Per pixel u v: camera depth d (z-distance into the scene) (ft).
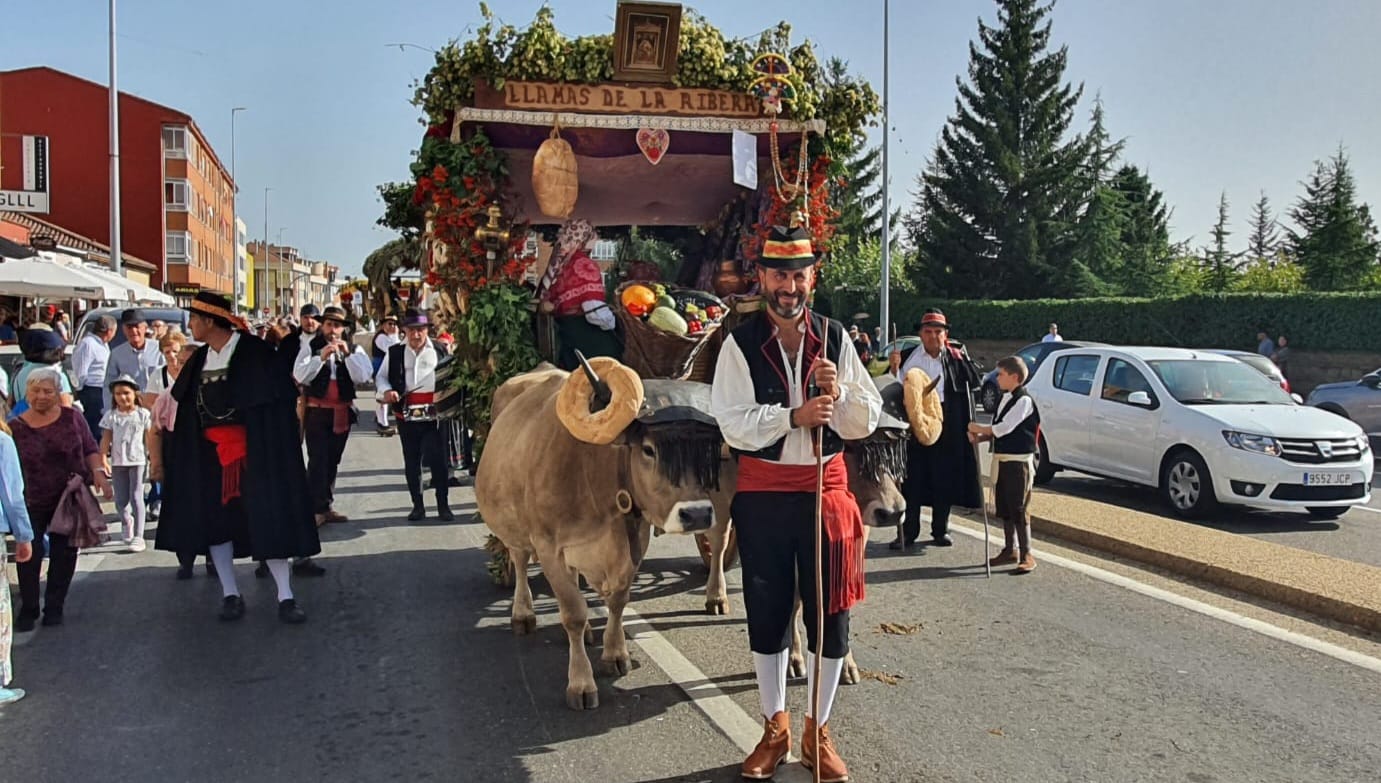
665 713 16.81
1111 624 21.27
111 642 20.68
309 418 32.12
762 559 14.01
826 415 12.92
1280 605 22.57
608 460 16.07
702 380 20.20
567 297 22.75
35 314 77.05
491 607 23.09
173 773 14.74
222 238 229.04
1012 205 146.61
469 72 21.11
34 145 128.26
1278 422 33.35
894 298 127.75
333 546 29.45
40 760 15.16
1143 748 15.24
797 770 14.48
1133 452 36.58
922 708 16.85
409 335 32.76
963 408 27.71
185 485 21.91
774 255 13.74
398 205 31.48
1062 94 148.66
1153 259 149.89
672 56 21.68
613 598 17.75
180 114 171.53
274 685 18.25
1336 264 135.54
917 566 26.61
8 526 17.65
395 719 16.67
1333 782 14.11
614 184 27.27
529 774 14.64
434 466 33.12
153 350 39.42
